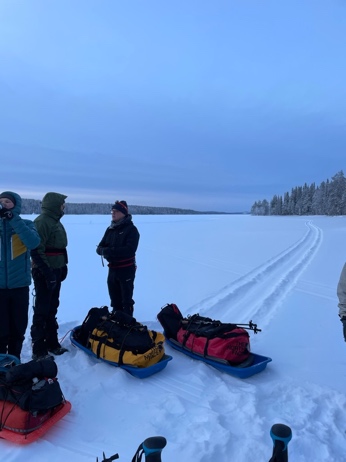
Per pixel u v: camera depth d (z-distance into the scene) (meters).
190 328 3.95
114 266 4.73
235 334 3.63
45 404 2.54
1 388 2.57
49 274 3.56
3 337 3.31
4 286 3.21
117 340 3.52
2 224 3.18
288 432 1.72
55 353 3.82
